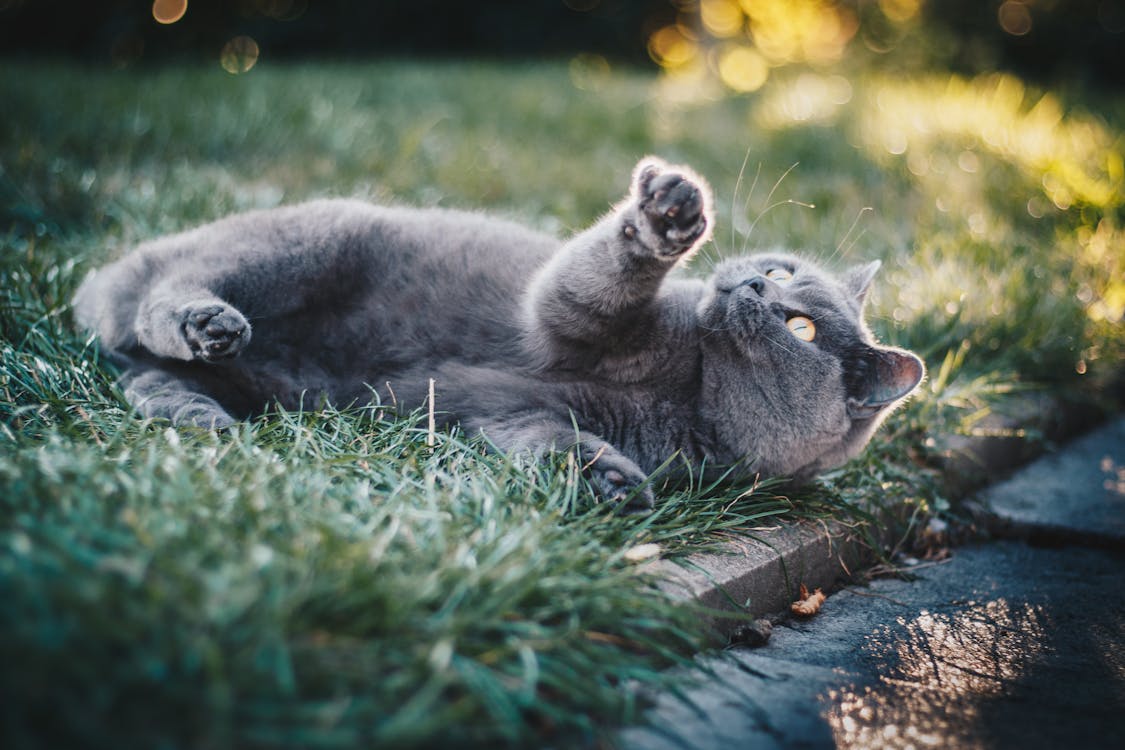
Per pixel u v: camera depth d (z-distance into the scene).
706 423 0.73
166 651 0.44
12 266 0.88
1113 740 0.56
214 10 3.26
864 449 0.81
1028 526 0.83
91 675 0.43
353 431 0.68
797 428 0.72
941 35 3.37
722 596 0.63
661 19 3.70
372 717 0.47
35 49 2.99
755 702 0.56
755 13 3.59
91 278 0.81
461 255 0.77
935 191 1.45
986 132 1.80
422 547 0.54
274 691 0.46
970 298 1.05
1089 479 0.93
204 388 0.73
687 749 0.52
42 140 1.38
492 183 1.44
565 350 0.72
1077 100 2.62
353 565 0.50
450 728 0.48
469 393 0.72
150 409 0.69
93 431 0.62
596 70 3.18
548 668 0.52
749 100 2.24
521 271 0.76
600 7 3.68
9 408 0.65
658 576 0.59
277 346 0.75
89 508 0.50
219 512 0.52
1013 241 1.26
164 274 0.74
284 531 0.53
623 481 0.66
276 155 1.49
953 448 0.87
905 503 0.80
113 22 2.99
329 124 1.63
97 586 0.45
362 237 0.77
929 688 0.60
